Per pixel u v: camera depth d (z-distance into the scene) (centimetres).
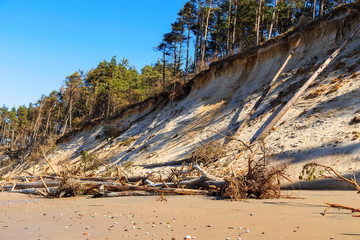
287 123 1445
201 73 2880
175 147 2034
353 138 1034
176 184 977
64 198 1045
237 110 2033
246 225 400
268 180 750
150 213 573
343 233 314
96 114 7200
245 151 1384
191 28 5359
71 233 404
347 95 1363
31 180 1680
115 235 374
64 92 7775
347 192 747
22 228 463
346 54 1688
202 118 2311
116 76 7356
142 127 3281
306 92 1623
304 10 4775
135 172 1836
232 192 750
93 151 3772
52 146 5216
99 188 1031
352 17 1850
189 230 386
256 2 4478
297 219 423
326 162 989
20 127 10906
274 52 2294
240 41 4722
